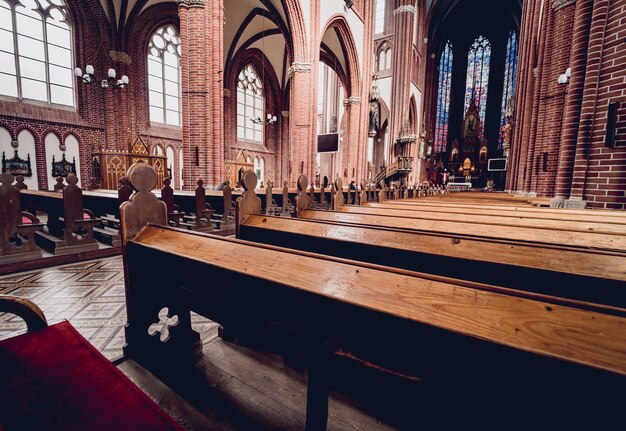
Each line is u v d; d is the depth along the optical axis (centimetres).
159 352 224
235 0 1564
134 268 218
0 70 1128
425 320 105
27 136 1175
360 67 1819
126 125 1442
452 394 109
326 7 1476
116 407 102
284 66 2236
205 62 946
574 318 91
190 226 637
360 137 1858
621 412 79
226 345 255
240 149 2028
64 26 1282
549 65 1020
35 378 108
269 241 282
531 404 93
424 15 3125
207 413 182
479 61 4138
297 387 207
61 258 464
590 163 522
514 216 306
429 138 3653
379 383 126
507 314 99
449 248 198
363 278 130
